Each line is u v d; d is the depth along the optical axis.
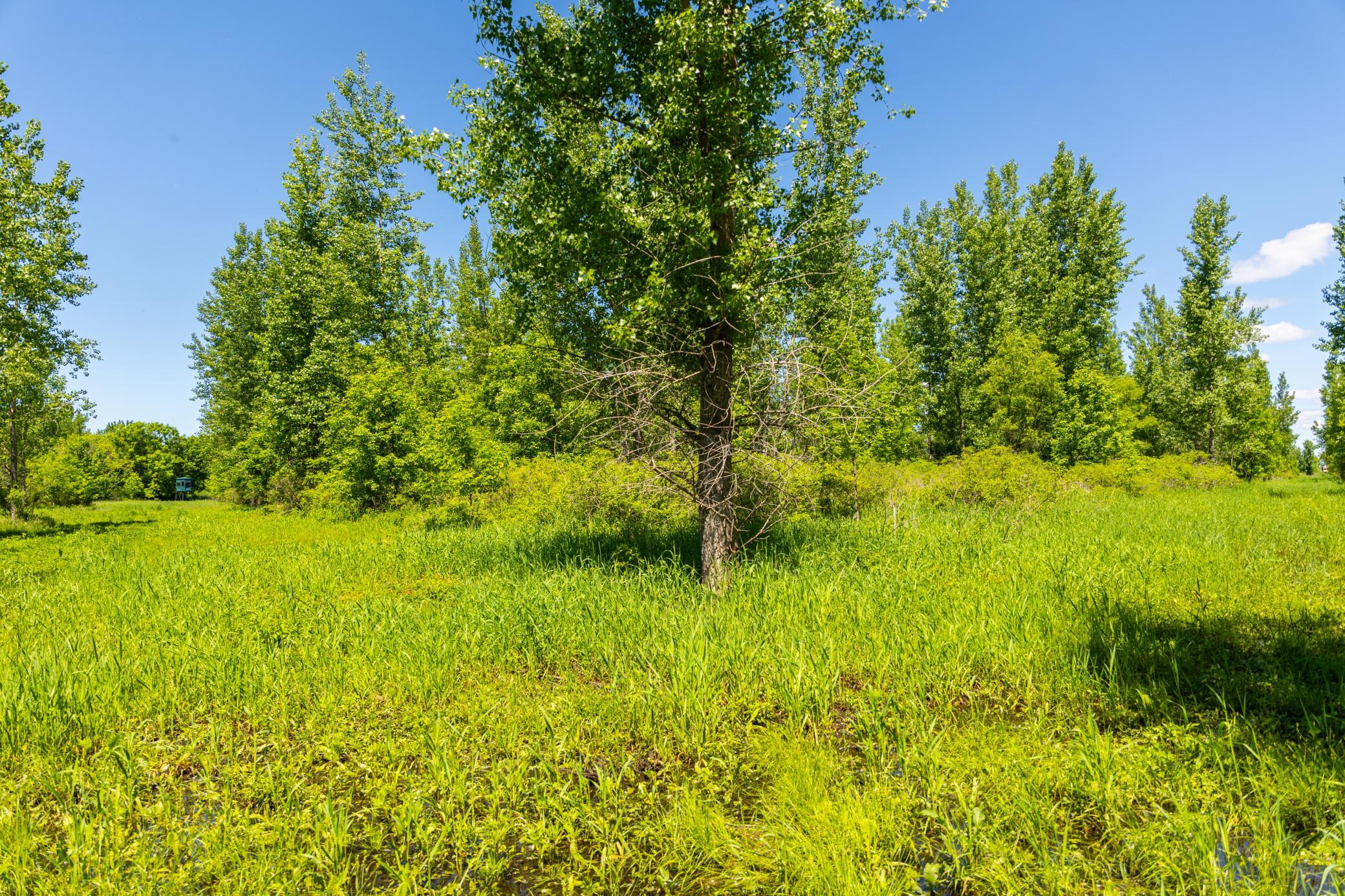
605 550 9.66
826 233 8.18
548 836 3.51
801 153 7.77
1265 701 4.48
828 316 8.48
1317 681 4.84
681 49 6.55
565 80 7.37
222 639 6.37
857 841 3.24
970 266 32.66
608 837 3.51
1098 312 32.34
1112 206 32.28
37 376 18.73
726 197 6.98
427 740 4.43
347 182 25.61
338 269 24.44
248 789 3.97
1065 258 34.38
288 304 26.17
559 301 7.92
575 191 7.13
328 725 4.79
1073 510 13.88
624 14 7.43
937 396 31.45
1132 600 6.59
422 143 7.16
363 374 20.80
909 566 8.39
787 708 4.79
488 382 25.17
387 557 10.61
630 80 7.37
